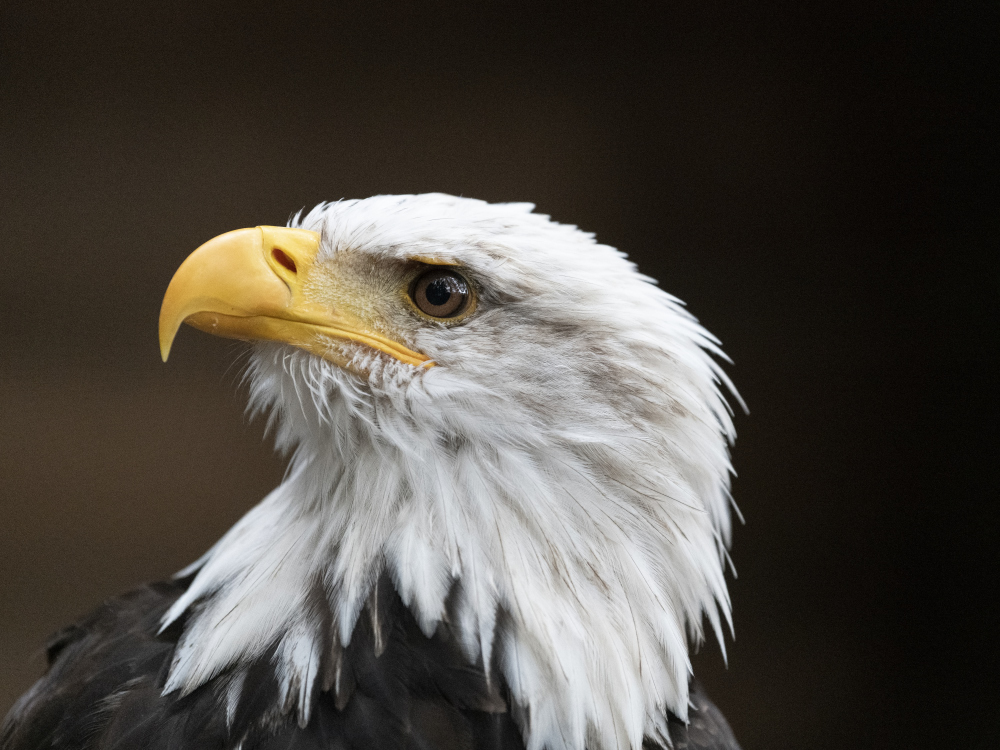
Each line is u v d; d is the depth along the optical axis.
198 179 11.74
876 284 11.55
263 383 4.29
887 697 11.30
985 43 11.09
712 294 11.65
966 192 11.36
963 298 11.45
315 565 3.90
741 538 11.61
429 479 3.89
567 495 3.85
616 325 3.97
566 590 3.77
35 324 11.58
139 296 11.73
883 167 11.48
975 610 11.34
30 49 11.45
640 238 11.65
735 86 11.55
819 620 11.50
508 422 3.88
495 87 11.66
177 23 11.61
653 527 3.92
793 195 11.59
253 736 3.62
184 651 3.85
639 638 3.84
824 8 11.34
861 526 11.59
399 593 3.76
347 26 11.66
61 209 11.61
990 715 11.09
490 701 3.65
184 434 11.65
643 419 3.96
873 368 11.61
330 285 4.07
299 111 11.73
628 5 11.51
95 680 4.01
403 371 3.98
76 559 11.33
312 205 11.77
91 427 11.55
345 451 4.00
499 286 3.95
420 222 4.07
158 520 11.50
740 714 11.22
